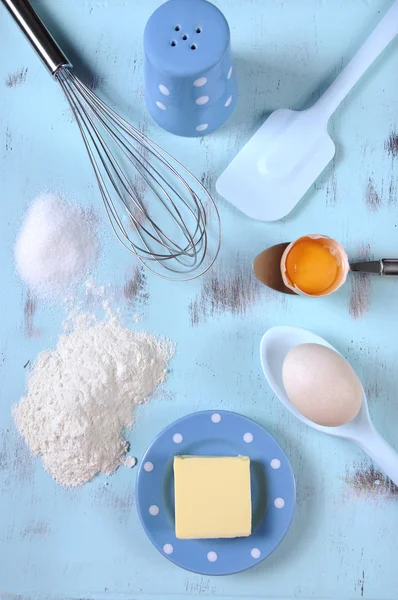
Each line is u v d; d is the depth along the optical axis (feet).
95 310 1.71
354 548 1.66
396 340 1.69
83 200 1.72
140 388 1.67
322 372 1.52
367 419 1.62
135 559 1.66
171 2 1.48
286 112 1.70
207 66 1.45
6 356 1.70
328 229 1.70
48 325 1.70
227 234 1.71
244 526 1.57
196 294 1.70
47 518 1.67
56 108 1.73
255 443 1.63
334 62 1.73
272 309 1.70
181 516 1.57
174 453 1.63
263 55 1.73
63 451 1.64
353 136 1.71
